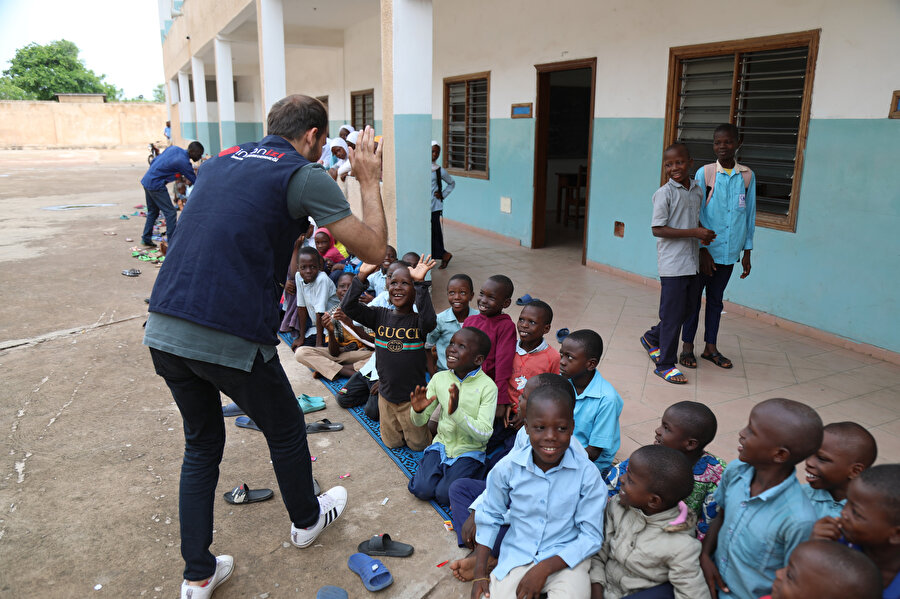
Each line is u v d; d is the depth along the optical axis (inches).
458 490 109.0
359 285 135.7
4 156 1129.4
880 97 179.3
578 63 293.6
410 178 229.5
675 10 240.7
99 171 869.2
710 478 96.9
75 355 194.2
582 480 91.0
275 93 338.0
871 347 187.9
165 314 83.9
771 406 75.7
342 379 174.9
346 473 128.7
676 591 83.0
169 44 856.3
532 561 89.1
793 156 212.1
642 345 196.2
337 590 94.1
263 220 86.0
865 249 187.6
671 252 167.0
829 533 69.1
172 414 155.2
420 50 220.7
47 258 330.0
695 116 245.3
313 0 384.5
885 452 130.6
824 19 191.0
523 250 341.4
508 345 134.3
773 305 217.6
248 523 112.5
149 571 100.1
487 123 369.1
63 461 132.3
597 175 290.7
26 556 102.9
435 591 96.0
